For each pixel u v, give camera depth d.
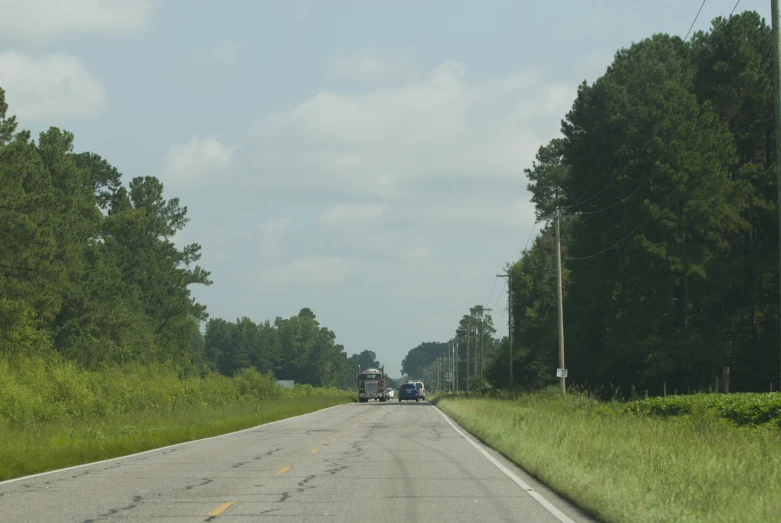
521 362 167.12
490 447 42.25
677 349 96.62
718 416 43.91
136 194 169.50
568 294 126.31
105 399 68.06
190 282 176.50
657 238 101.56
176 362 158.62
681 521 17.39
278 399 127.31
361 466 32.34
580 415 51.59
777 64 33.84
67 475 29.36
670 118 105.12
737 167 114.31
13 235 88.62
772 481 21.02
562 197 133.62
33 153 105.25
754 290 103.75
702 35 130.00
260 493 24.30
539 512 20.78
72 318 117.00
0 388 56.66
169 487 25.80
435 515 20.27
